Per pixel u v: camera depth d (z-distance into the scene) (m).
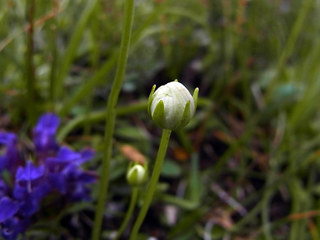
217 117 0.24
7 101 0.19
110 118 0.11
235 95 0.25
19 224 0.13
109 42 0.23
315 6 0.28
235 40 0.24
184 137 0.20
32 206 0.13
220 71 0.25
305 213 0.18
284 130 0.22
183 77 0.25
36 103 0.19
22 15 0.20
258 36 0.27
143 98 0.23
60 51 0.21
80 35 0.18
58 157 0.13
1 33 0.19
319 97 0.22
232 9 0.27
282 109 0.23
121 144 0.19
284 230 0.19
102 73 0.17
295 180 0.20
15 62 0.19
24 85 0.18
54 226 0.15
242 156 0.21
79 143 0.19
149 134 0.22
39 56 0.20
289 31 0.28
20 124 0.19
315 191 0.20
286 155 0.22
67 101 0.19
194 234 0.18
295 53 0.29
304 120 0.23
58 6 0.19
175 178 0.20
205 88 0.25
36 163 0.14
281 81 0.25
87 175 0.14
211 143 0.23
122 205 0.18
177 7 0.27
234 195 0.19
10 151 0.14
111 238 0.17
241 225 0.18
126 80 0.22
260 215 0.19
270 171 0.21
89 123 0.19
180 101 0.09
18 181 0.13
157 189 0.17
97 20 0.19
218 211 0.19
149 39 0.25
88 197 0.14
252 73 0.26
